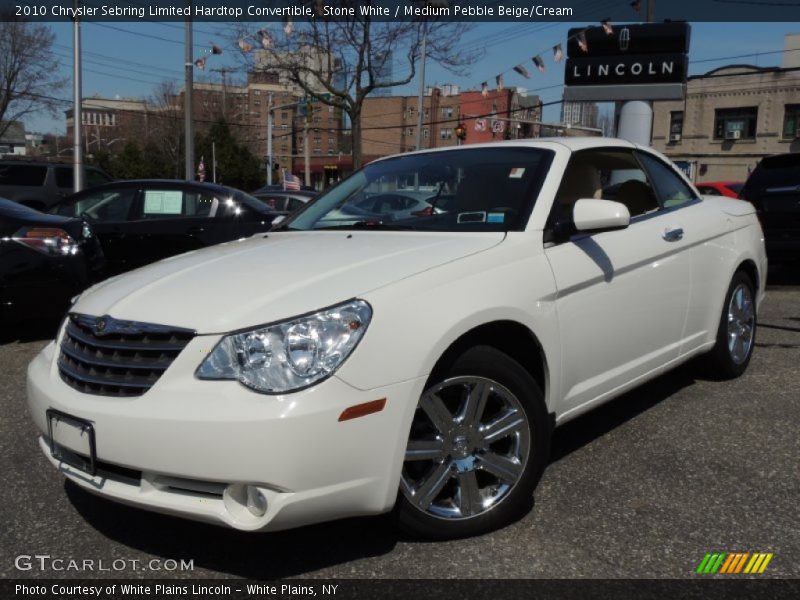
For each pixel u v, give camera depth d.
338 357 2.44
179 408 2.40
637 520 3.02
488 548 2.81
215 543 2.90
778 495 3.24
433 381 2.72
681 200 4.50
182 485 2.48
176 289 2.79
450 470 2.81
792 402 4.54
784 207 9.23
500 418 2.93
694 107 42.00
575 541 2.85
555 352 3.16
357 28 18.97
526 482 2.97
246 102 81.12
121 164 67.38
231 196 8.61
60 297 6.14
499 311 2.86
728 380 5.00
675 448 3.81
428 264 2.83
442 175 3.80
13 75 40.62
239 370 2.42
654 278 3.83
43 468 3.66
